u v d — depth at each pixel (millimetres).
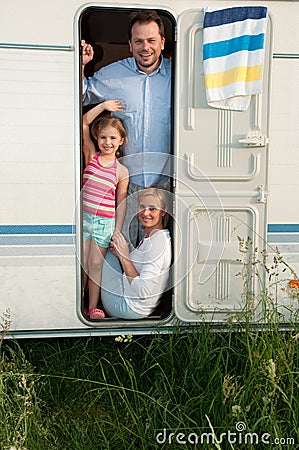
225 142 4129
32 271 4059
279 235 4254
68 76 3959
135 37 4145
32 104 3943
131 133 4340
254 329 4203
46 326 4121
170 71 4312
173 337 4215
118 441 3613
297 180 4223
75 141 4008
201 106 4086
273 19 4055
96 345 4527
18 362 4035
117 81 4344
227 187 4172
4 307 4066
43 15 3889
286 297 4305
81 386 4129
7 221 3998
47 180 4008
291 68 4129
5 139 3941
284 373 3682
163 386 4043
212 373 3811
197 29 4027
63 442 3686
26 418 3566
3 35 3867
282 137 4176
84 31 4648
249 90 4051
